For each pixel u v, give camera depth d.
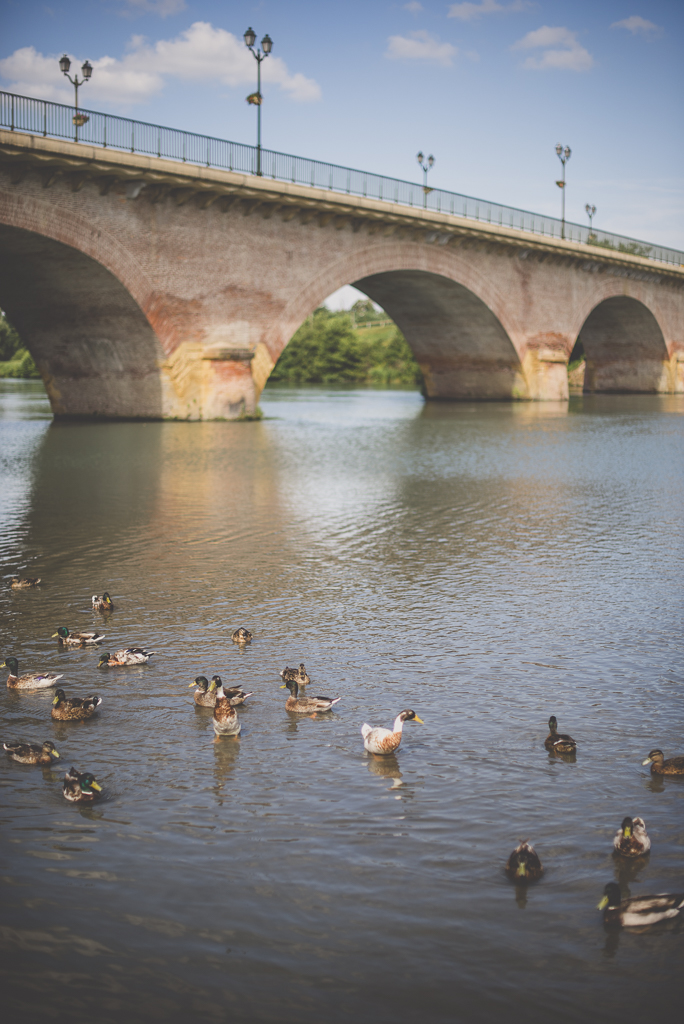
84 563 15.39
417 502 21.30
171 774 8.02
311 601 13.30
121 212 35.00
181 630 11.99
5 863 6.60
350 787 7.76
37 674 10.17
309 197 40.72
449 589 13.97
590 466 27.73
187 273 37.94
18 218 31.45
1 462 27.44
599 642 11.51
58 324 40.31
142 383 40.19
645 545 16.94
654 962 5.64
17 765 8.24
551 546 16.86
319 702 9.30
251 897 6.22
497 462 28.67
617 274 67.38
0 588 13.91
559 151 61.88
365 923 5.96
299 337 126.50
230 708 8.73
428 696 9.77
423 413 51.88
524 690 9.94
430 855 6.71
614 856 6.73
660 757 8.06
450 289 54.03
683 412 51.94
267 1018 5.20
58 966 5.57
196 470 26.16
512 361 60.41
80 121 33.03
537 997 5.36
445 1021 5.19
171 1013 5.22
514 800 7.54
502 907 6.12
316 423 43.75
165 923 5.96
